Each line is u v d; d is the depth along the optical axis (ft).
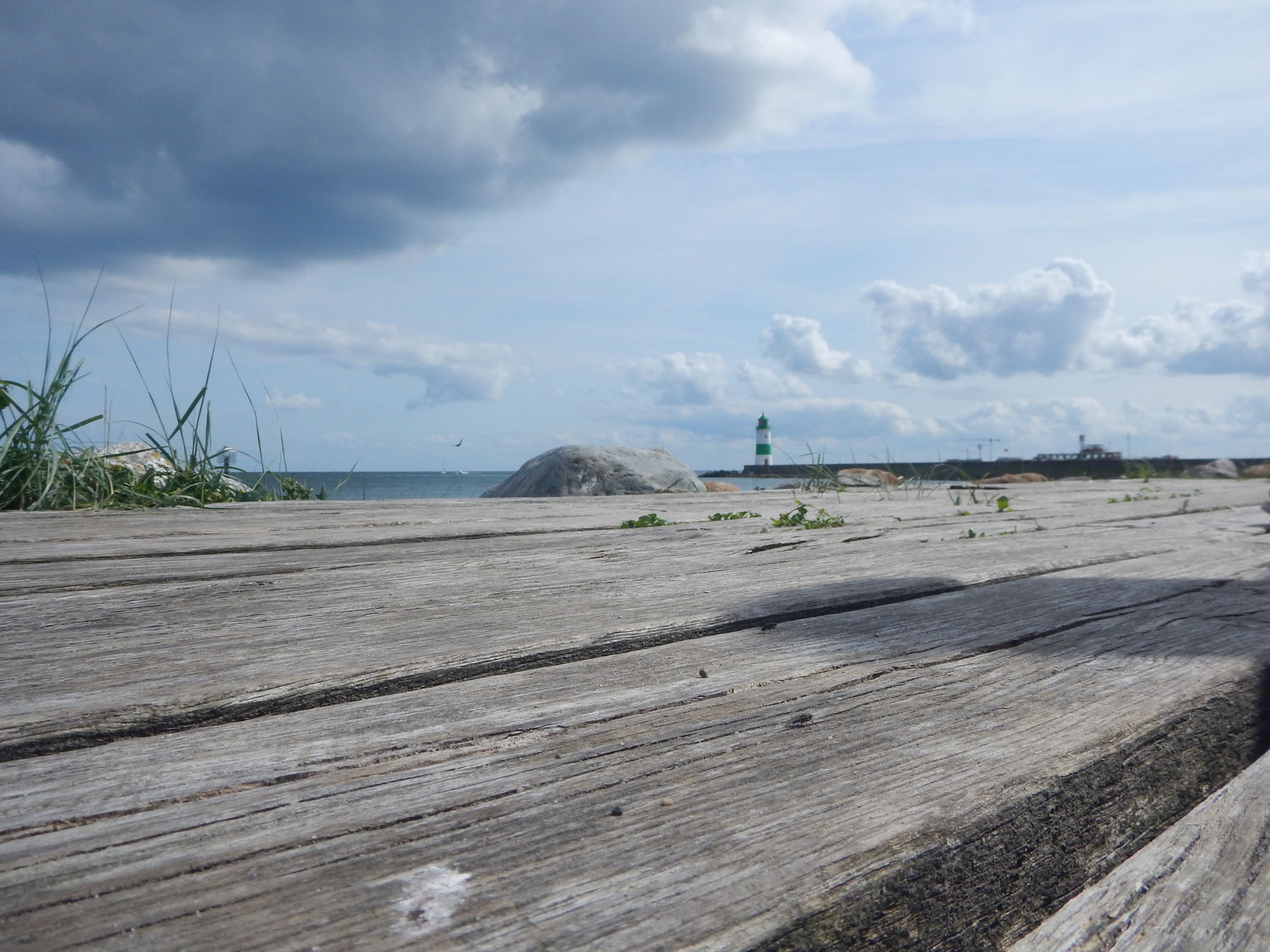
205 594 6.56
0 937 2.18
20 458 14.40
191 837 2.71
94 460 15.01
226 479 17.93
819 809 3.03
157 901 2.36
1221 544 10.76
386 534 10.77
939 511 16.84
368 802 2.98
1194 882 2.77
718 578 7.58
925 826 2.94
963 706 4.16
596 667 4.76
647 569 8.05
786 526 12.78
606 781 3.21
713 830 2.86
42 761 3.32
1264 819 3.17
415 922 2.32
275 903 2.37
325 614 5.88
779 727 3.82
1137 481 39.14
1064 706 4.20
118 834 2.72
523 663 4.87
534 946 2.25
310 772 3.23
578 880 2.54
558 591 6.86
